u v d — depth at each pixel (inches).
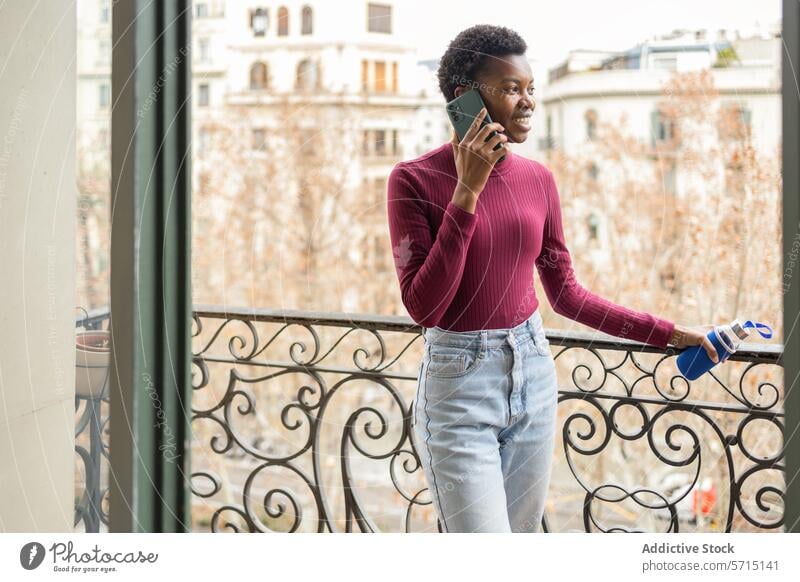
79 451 56.1
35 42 52.5
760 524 64.9
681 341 58.2
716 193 206.8
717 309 212.4
